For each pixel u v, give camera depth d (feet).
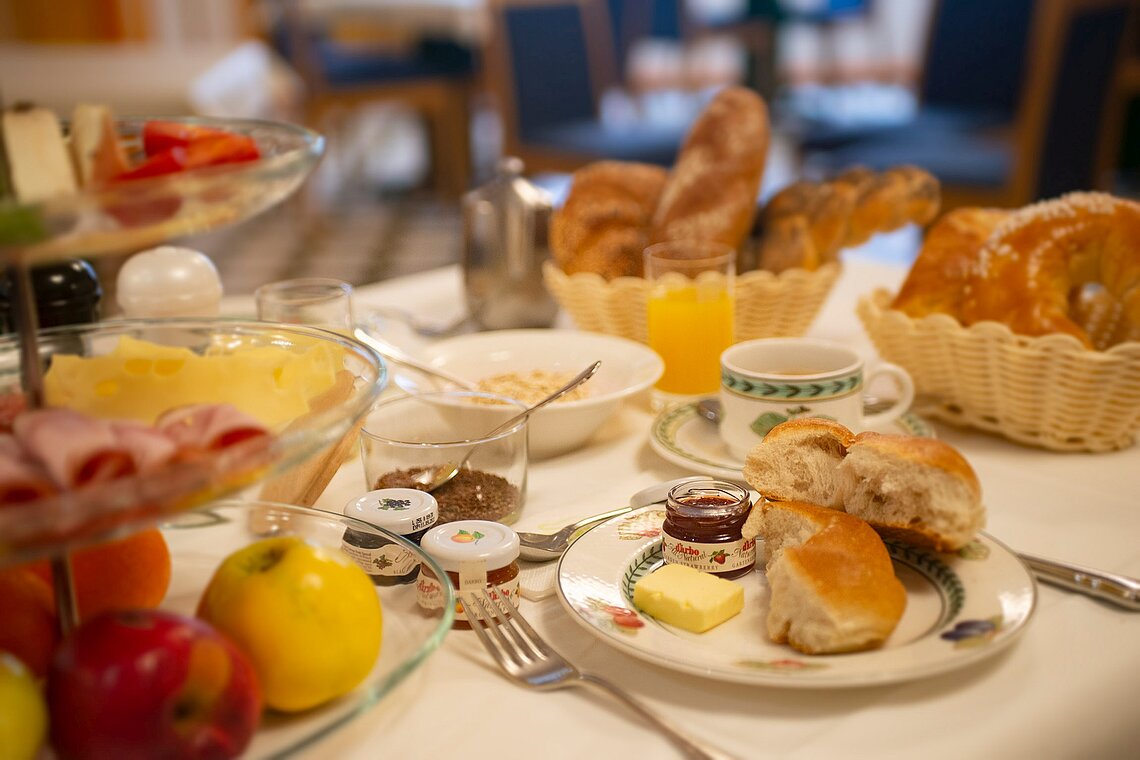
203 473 1.47
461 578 2.15
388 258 12.96
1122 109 12.00
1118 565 2.41
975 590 2.07
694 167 4.08
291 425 1.91
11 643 1.77
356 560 2.24
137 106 9.50
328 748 1.83
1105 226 3.12
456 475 2.59
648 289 3.65
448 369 3.44
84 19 18.19
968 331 2.99
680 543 2.29
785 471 2.38
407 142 21.16
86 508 1.38
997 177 8.86
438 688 1.99
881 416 2.98
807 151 10.85
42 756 1.63
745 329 3.82
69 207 1.40
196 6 19.35
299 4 14.30
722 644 2.03
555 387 3.20
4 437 1.68
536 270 4.31
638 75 19.42
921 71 10.93
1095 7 8.16
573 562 2.26
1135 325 3.16
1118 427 2.99
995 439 3.22
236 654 1.64
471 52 15.70
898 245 13.29
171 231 1.55
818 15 15.24
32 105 1.62
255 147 1.79
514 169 4.36
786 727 1.84
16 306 1.75
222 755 1.60
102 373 2.04
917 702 1.89
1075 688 1.93
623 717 1.88
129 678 1.52
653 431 3.10
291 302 3.19
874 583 1.96
